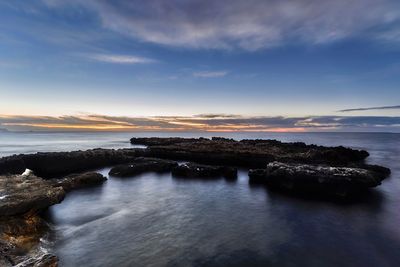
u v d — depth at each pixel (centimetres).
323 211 1948
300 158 3259
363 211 1942
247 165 3728
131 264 1196
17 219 1373
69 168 3397
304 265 1222
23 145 8188
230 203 2141
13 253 1136
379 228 1648
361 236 1533
